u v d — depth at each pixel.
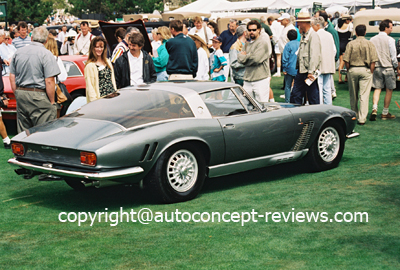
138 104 5.43
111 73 7.36
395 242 3.94
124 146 4.79
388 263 3.54
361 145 8.20
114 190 5.96
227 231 4.36
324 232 4.24
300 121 6.25
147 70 7.77
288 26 14.18
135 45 7.61
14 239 4.32
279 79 15.95
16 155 5.36
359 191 5.48
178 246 4.04
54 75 6.77
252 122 5.79
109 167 4.75
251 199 5.36
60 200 5.61
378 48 10.13
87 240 4.24
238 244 4.04
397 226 4.31
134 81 7.69
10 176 6.79
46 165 5.05
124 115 5.27
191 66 8.46
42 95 6.76
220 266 3.61
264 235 4.23
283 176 6.46
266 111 6.07
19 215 5.05
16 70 6.75
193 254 3.86
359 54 9.77
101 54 7.26
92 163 4.71
